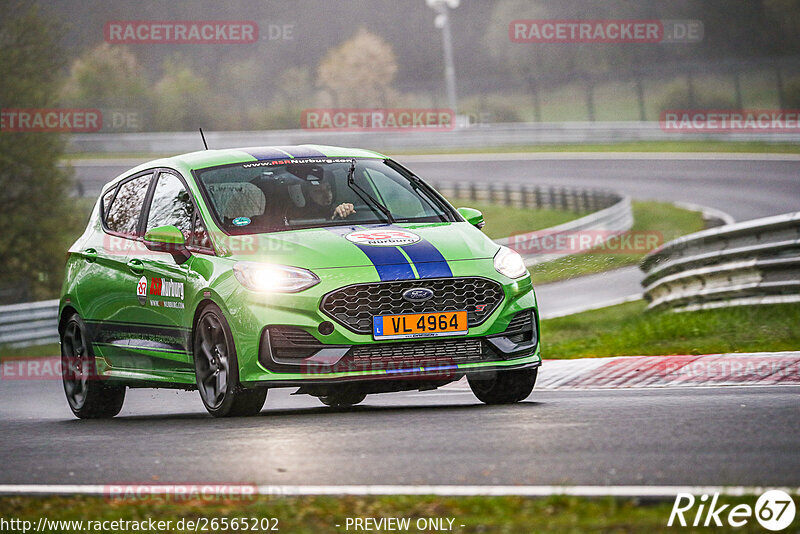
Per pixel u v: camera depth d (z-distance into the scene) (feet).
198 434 72.49
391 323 79.25
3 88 333.42
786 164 480.64
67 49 345.51
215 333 83.46
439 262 81.61
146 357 91.76
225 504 50.16
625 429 64.69
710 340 125.49
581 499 46.26
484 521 43.91
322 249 82.07
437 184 476.54
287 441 66.23
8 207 336.08
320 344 78.74
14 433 82.84
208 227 86.53
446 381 81.25
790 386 88.84
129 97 652.48
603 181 476.95
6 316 248.52
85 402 99.19
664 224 360.07
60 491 55.67
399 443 63.21
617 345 130.93
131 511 49.88
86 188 495.00
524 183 484.74
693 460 54.29
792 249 139.64
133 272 93.20
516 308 82.64
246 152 95.61
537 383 105.70
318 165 93.35
